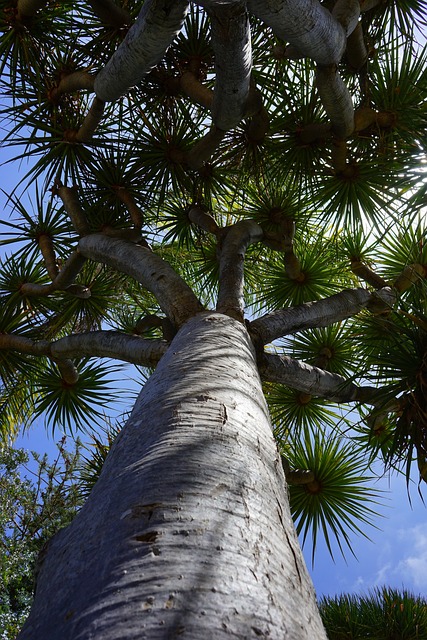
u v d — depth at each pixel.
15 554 8.02
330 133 3.64
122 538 0.84
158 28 2.30
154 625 0.64
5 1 3.45
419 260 3.85
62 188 3.76
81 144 3.73
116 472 1.14
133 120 3.93
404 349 3.11
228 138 3.84
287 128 3.80
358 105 4.09
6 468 8.41
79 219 3.60
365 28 4.05
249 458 1.19
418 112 3.54
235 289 2.87
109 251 3.19
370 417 3.27
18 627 7.89
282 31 2.28
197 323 2.18
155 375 1.68
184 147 3.81
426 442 3.12
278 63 3.95
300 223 4.46
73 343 3.49
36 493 8.48
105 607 0.69
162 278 2.75
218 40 2.21
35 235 4.07
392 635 5.30
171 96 3.80
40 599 0.83
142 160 3.84
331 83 2.75
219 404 1.41
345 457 4.17
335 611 5.56
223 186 4.13
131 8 3.75
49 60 3.70
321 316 3.07
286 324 2.87
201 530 0.86
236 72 2.42
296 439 4.31
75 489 7.94
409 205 3.54
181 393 1.45
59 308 4.40
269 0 2.12
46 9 3.60
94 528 0.93
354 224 4.03
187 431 1.23
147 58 2.50
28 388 4.74
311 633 0.76
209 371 1.63
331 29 2.41
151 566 0.76
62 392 4.39
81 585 0.77
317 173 3.86
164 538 0.83
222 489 1.01
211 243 4.50
